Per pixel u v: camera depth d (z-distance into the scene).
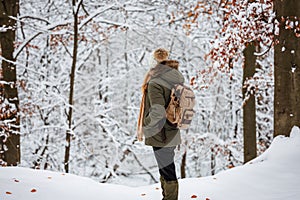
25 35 12.41
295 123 5.70
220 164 12.55
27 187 4.83
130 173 10.95
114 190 5.09
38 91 11.16
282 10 5.79
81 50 11.23
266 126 12.74
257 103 12.55
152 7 11.49
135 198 4.75
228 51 8.16
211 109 11.18
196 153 11.88
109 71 10.62
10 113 9.63
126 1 11.52
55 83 11.20
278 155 5.45
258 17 7.55
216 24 11.62
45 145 11.88
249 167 5.38
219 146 11.88
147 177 11.02
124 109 10.61
